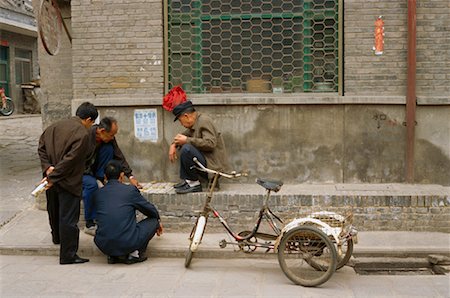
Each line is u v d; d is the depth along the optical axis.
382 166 7.00
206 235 6.51
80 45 7.26
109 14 7.20
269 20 7.17
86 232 6.59
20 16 21.33
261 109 7.07
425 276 5.52
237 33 7.21
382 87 6.94
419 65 6.89
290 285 5.20
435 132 6.91
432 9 6.85
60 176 5.71
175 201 6.57
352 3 6.94
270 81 7.23
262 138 7.09
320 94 7.09
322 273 5.39
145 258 5.98
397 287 5.16
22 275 5.53
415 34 6.77
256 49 7.21
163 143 7.21
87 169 6.50
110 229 5.70
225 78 7.29
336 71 7.09
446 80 6.88
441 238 6.21
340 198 6.44
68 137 5.82
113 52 7.22
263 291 5.05
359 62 6.95
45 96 8.56
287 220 5.67
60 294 4.98
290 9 7.14
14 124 16.72
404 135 6.95
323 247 5.23
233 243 5.60
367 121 6.98
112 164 5.99
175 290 5.08
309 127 7.04
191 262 5.91
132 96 7.21
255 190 6.72
